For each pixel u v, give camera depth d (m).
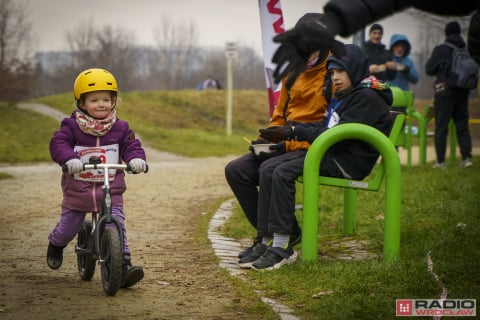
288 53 2.99
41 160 19.89
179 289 5.54
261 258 6.11
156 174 15.12
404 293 5.09
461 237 6.66
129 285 5.49
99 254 5.43
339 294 5.09
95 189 5.70
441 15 3.41
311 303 4.98
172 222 8.94
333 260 6.37
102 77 5.66
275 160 6.28
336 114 6.21
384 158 6.02
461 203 8.84
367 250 6.89
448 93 13.06
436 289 5.14
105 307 5.02
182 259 6.69
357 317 4.57
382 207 8.94
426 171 12.52
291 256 6.16
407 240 6.90
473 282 5.29
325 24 2.99
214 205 10.13
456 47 13.05
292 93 6.54
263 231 6.32
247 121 36.66
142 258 6.73
